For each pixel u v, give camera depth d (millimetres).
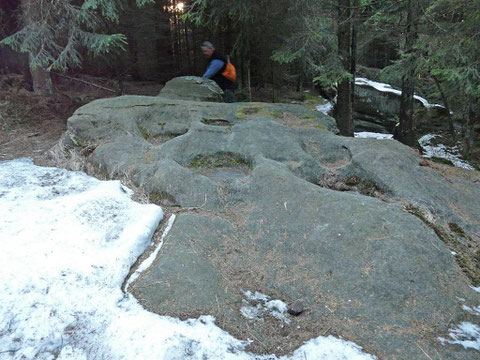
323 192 3115
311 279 2371
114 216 2895
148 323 1900
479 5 5504
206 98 7723
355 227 2650
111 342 1795
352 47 9695
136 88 11031
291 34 8047
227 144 4305
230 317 2057
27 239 2465
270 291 2330
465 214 3383
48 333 1838
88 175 4117
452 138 9898
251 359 1792
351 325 2027
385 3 7992
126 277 2320
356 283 2270
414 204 3223
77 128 4762
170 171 3494
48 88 8062
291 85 14797
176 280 2260
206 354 1762
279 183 3289
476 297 2248
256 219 2965
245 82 11773
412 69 7301
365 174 3748
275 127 4723
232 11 7816
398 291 2197
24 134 6090
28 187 3506
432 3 6902
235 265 2533
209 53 6645
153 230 2824
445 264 2471
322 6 8055
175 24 13648
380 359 1802
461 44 5801
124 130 4766
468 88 5551
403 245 2479
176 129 4898
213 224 2885
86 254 2406
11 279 2094
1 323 1849
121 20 10227
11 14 7914
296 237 2703
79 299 2043
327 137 4602
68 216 2805
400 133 8945
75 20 6516
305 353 1834
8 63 8812
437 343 1893
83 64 10227
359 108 13211
